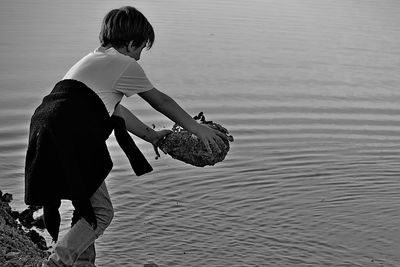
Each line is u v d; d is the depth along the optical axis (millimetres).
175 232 8867
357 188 10633
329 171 11211
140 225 8992
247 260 8250
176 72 16531
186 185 10336
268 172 11047
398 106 14703
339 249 8656
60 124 5570
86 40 19344
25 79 15273
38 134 5621
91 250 6344
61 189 5688
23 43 18766
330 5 27172
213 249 8477
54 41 19094
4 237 7355
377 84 16266
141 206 9562
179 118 5988
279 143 12305
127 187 10133
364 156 11914
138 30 5902
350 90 15672
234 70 16922
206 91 15094
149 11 24328
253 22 23156
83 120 5625
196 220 9258
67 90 5695
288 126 13180
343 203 10055
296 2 27719
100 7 24672
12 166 10680
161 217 9281
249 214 9539
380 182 10883
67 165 5543
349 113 14125
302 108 14250
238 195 10141
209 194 10102
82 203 5590
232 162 11297
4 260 6820
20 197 9617
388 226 9344
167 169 10805
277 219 9430
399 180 10984
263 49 19344
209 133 6074
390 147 12383
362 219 9531
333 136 12773
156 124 12688
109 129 5785
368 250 8664
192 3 26312
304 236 8945
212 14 24281
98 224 5969
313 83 16094
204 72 16625
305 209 9773
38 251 7676
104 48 5965
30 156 5695
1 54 17469
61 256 5840
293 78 16438
